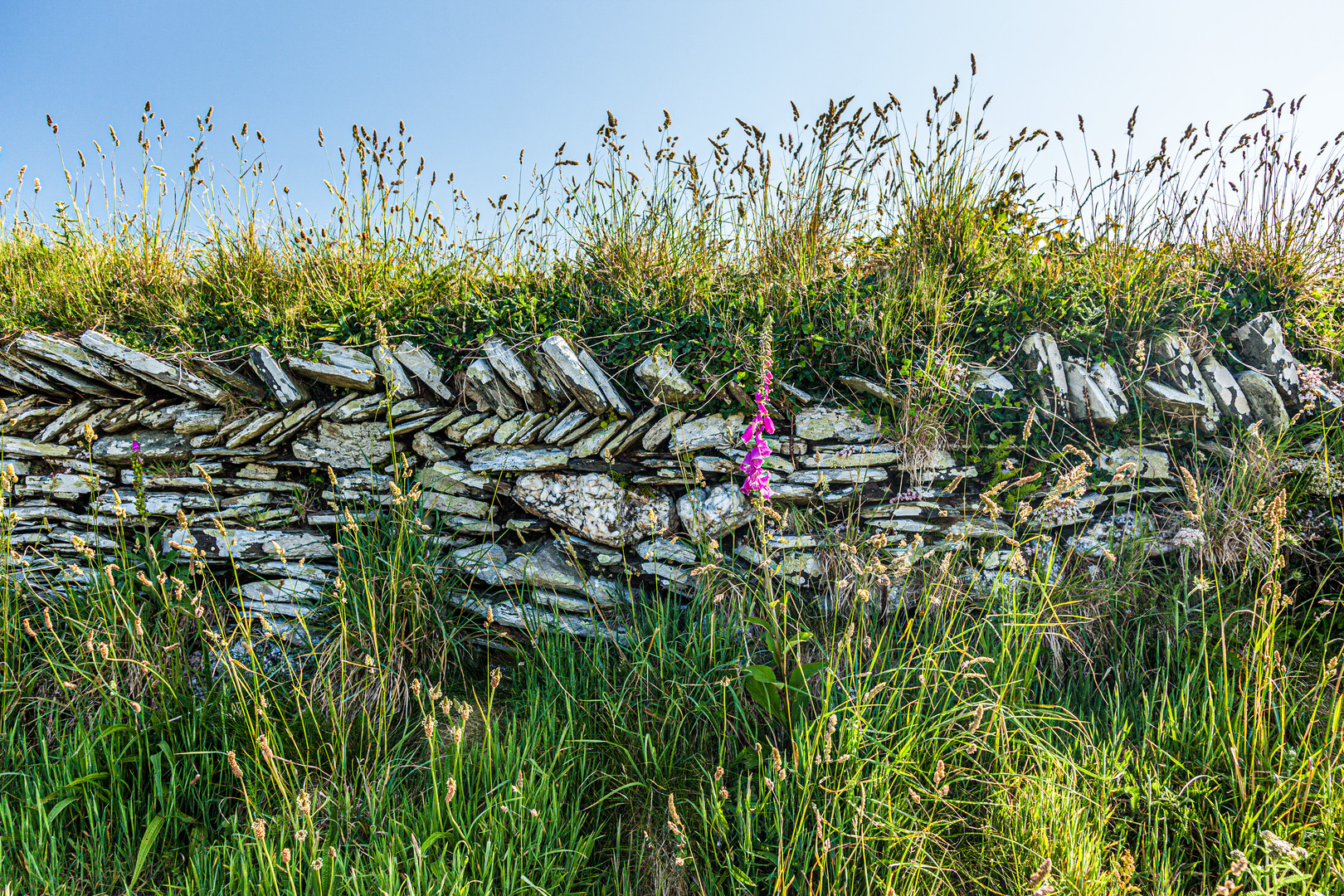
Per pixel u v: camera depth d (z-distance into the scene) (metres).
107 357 3.65
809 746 2.65
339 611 3.36
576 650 3.48
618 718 3.07
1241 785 2.52
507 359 3.73
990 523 3.54
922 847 2.40
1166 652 3.26
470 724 3.18
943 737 2.87
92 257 4.72
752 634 3.42
